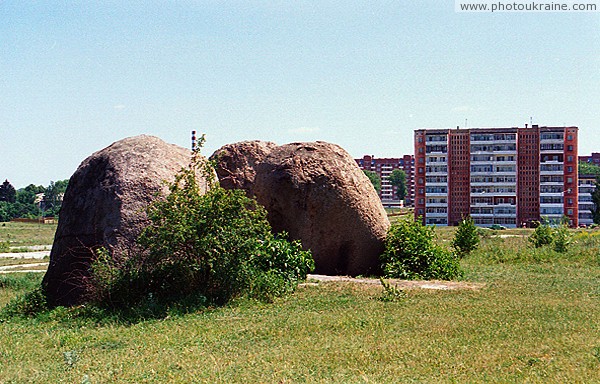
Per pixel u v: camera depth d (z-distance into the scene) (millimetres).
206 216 12266
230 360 8203
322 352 8461
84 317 11500
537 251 22906
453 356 8211
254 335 9609
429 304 11836
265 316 10922
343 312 11133
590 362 7852
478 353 8352
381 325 10047
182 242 12039
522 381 7125
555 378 7223
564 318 10578
